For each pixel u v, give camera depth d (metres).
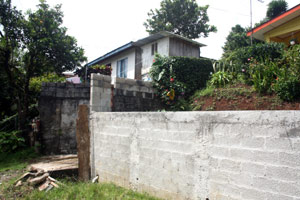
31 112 9.18
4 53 7.65
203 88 8.53
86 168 4.89
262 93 6.27
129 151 3.99
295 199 2.06
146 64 12.71
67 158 5.94
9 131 8.21
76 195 3.68
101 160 4.67
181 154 3.11
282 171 2.16
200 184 2.85
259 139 2.34
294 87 5.36
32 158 6.25
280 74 6.04
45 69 8.59
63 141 6.69
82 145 4.91
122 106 6.80
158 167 3.43
